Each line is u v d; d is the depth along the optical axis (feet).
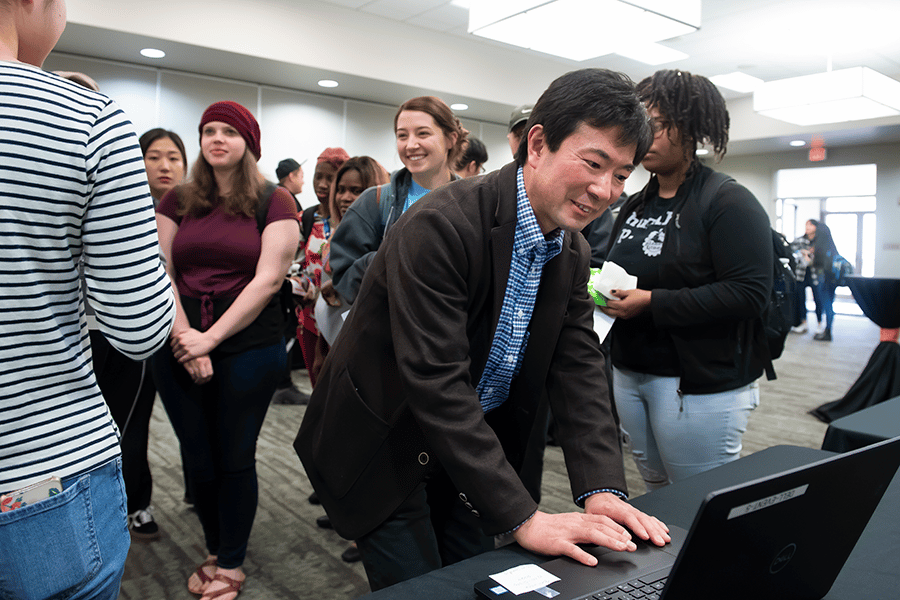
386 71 17.44
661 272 5.12
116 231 2.64
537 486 5.41
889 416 5.08
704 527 1.78
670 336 5.03
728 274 4.72
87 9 13.02
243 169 6.05
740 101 26.89
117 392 6.76
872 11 15.92
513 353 3.44
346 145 20.08
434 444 2.86
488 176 3.23
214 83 17.37
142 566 6.82
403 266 2.95
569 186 2.77
